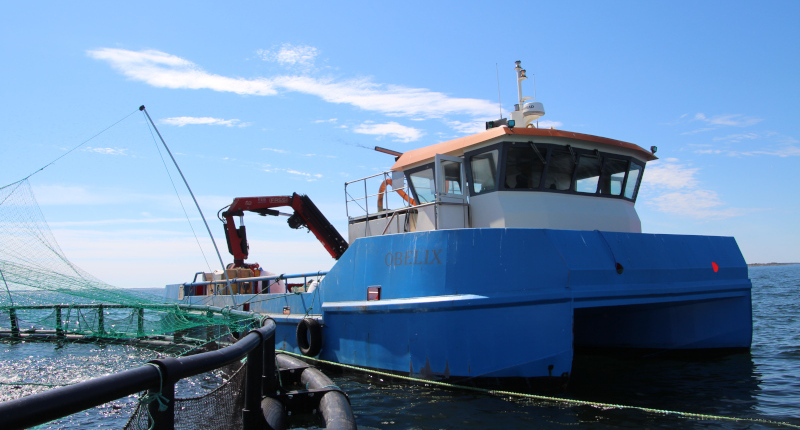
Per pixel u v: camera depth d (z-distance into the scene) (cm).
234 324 899
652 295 829
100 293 1030
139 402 270
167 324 1133
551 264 743
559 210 916
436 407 677
